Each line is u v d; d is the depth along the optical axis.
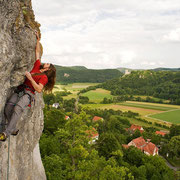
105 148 35.69
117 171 13.72
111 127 84.94
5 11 3.67
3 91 3.80
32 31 5.03
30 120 5.87
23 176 5.60
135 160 39.72
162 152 71.06
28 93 4.11
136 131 82.12
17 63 4.43
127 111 148.62
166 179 33.75
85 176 13.28
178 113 143.25
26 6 5.38
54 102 114.75
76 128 15.09
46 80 4.27
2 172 4.12
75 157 15.36
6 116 4.14
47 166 13.55
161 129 109.69
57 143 22.08
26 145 5.70
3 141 3.86
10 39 3.89
